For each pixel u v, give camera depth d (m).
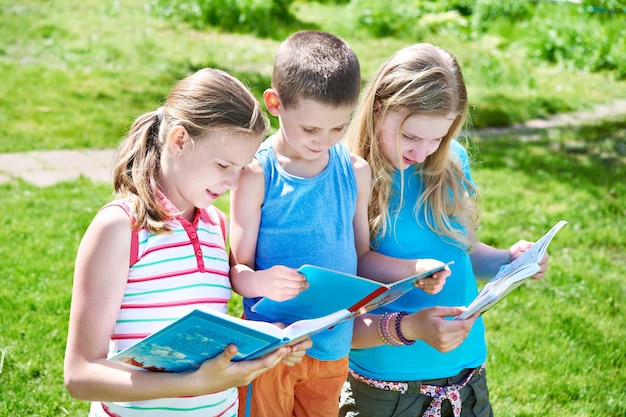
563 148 9.43
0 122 8.61
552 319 4.85
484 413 2.83
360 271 2.66
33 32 12.74
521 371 4.26
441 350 2.45
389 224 2.69
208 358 2.00
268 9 15.34
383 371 2.71
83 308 2.03
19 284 4.84
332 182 2.44
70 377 2.01
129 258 2.08
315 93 2.20
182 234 2.18
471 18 16.92
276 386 2.52
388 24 15.98
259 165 2.39
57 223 5.94
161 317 2.13
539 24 15.67
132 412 2.19
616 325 4.88
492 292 2.41
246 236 2.39
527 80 13.09
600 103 12.26
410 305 2.77
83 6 14.85
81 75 10.88
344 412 2.83
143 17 14.58
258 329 1.85
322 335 2.49
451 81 2.52
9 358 4.00
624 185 7.86
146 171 2.15
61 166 7.57
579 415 3.91
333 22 16.20
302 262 2.41
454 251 2.78
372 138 2.62
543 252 2.51
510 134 10.21
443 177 2.72
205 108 2.06
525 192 7.52
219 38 14.05
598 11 16.31
